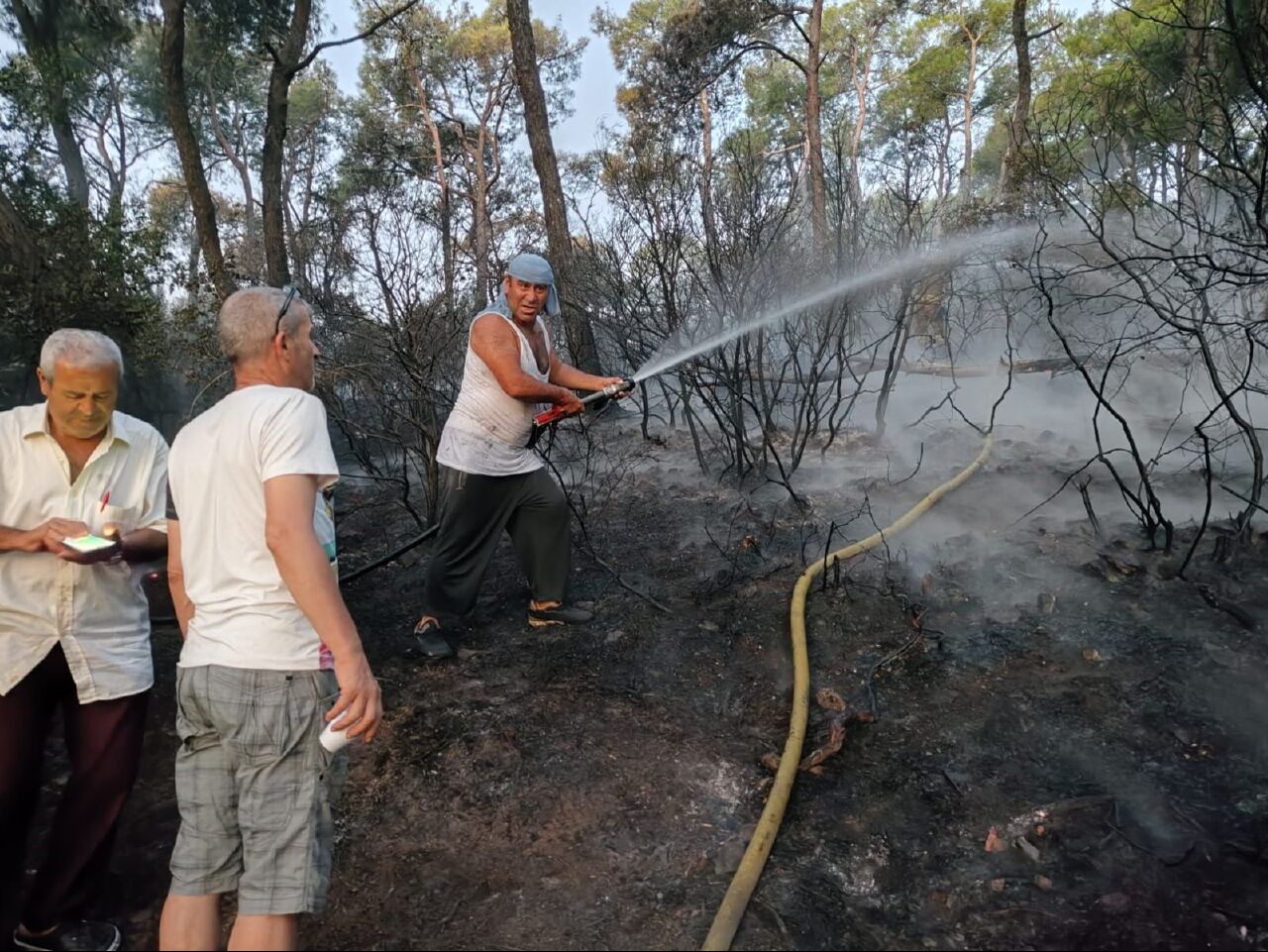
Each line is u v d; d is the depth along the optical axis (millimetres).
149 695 2139
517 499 3541
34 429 1957
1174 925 2111
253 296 1878
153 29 12367
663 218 5449
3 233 6148
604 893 2256
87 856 2021
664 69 18328
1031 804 2545
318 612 1657
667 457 6305
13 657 1936
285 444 1719
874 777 2695
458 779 2701
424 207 5449
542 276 3357
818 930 2123
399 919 2180
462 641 3629
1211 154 4176
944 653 3352
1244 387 3895
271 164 9180
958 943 2100
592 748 2848
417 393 4754
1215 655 3221
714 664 3377
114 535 1968
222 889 1788
